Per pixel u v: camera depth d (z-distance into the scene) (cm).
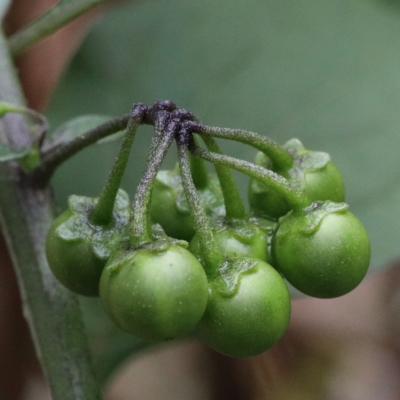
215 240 16
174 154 19
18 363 25
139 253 15
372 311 29
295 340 28
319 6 20
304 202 16
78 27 28
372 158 19
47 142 18
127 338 19
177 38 20
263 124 20
